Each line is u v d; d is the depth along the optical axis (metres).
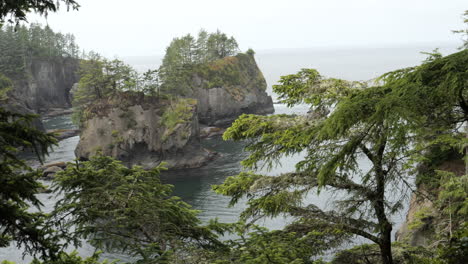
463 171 23.92
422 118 9.99
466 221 15.20
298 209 13.36
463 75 8.47
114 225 11.06
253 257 11.34
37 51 179.75
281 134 13.12
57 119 160.38
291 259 11.52
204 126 133.50
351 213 13.03
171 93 107.12
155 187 12.59
